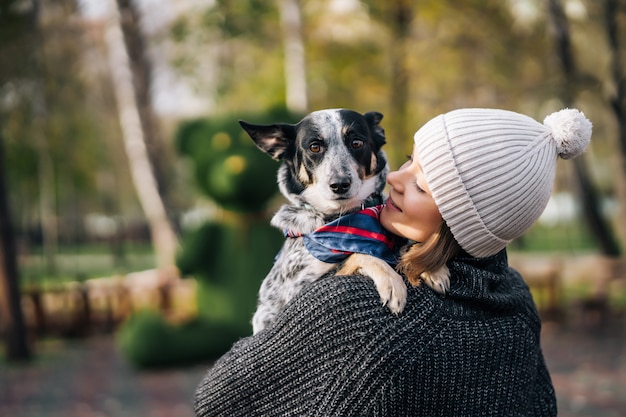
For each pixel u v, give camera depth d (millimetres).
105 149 20797
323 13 14586
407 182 2311
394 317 2078
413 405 2049
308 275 2484
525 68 13055
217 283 9242
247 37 14383
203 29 14180
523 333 2250
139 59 13586
